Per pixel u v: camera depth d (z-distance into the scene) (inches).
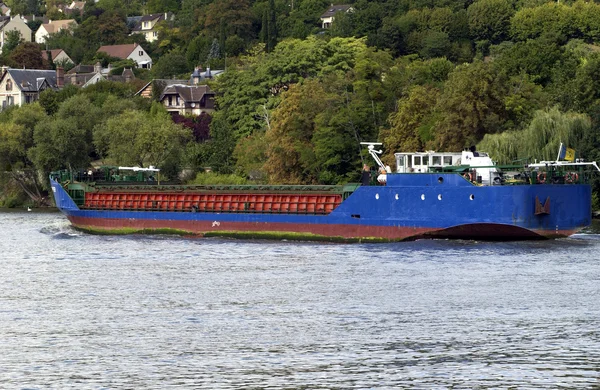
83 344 5324.8
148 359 5019.7
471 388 4522.6
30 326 5777.6
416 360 4936.0
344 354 5054.1
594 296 6299.2
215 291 6752.0
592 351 5044.3
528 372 4719.5
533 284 6732.3
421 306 6102.4
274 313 5989.2
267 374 4749.0
